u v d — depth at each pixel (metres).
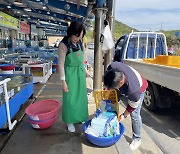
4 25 9.37
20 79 4.23
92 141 2.65
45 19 13.21
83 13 6.99
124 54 5.82
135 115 2.69
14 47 10.52
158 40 5.84
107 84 2.13
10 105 3.04
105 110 2.82
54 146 2.69
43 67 6.47
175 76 3.23
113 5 4.83
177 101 4.05
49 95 5.10
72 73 2.86
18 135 2.96
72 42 2.77
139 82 2.42
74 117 2.99
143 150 2.83
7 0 8.09
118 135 2.64
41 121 2.98
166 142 3.10
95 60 4.79
